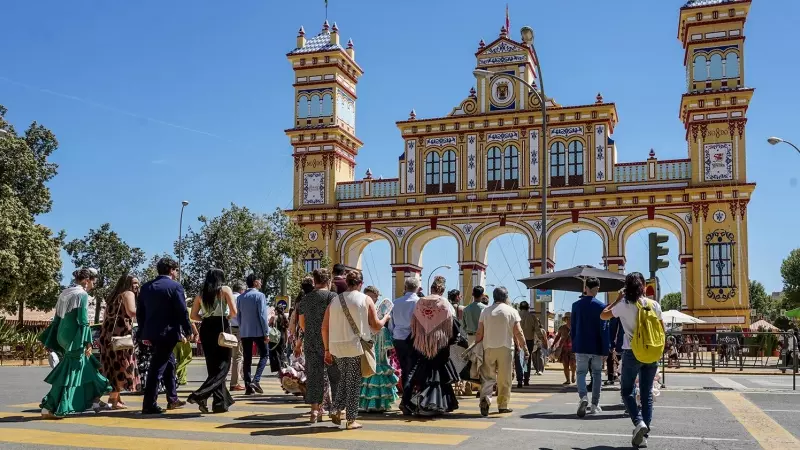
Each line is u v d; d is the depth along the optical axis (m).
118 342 12.49
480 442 9.53
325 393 12.60
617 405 14.20
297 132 48.78
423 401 11.99
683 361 30.53
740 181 41.34
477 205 45.44
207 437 9.71
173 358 12.58
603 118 44.03
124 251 77.81
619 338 12.10
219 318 12.18
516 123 45.34
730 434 10.23
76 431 10.11
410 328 12.79
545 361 30.25
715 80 42.28
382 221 47.31
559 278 19.67
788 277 84.94
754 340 30.55
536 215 44.53
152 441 9.31
